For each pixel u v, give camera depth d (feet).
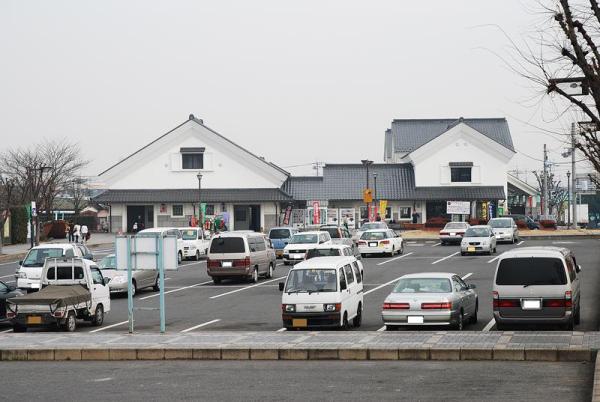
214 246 130.41
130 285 77.41
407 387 51.29
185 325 87.86
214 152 282.97
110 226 281.95
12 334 77.97
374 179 280.51
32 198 261.65
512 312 73.20
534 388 49.96
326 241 162.40
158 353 66.03
